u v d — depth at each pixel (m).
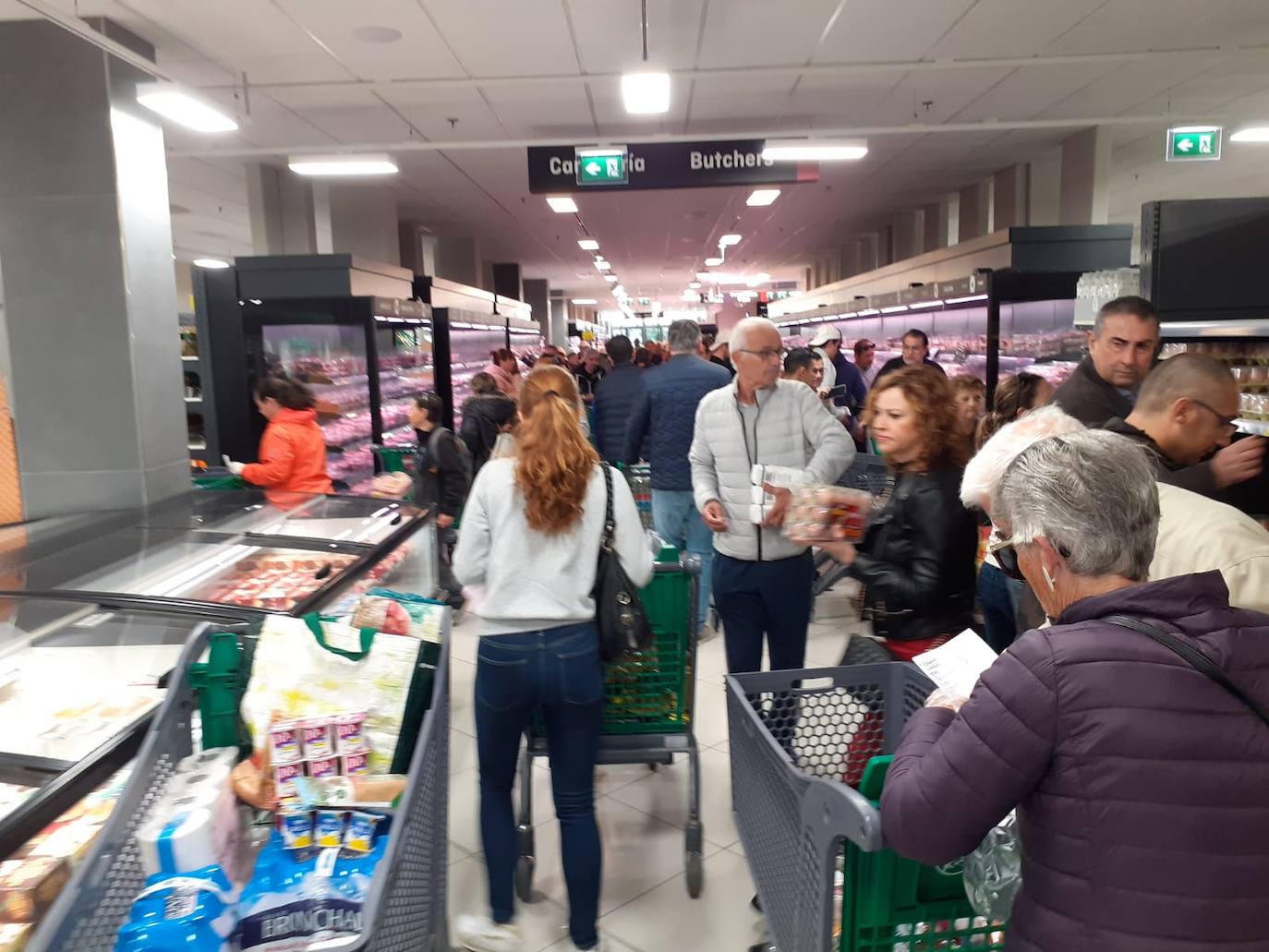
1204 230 2.84
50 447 5.26
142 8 5.32
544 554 2.10
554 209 12.58
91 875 1.16
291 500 3.55
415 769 1.46
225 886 1.25
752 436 2.88
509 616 2.08
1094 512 1.02
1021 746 0.98
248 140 8.83
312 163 7.80
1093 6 5.79
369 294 7.93
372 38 5.93
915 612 2.11
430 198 12.28
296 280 7.29
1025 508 1.08
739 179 7.91
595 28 5.86
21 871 1.28
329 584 2.32
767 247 19.67
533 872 2.49
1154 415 1.86
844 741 2.00
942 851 1.05
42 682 1.75
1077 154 9.63
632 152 7.87
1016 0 5.66
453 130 8.56
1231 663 0.95
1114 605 1.01
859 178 12.09
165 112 5.36
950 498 2.09
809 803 1.30
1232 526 1.41
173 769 1.43
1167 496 1.51
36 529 2.89
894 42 6.39
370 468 7.13
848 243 19.52
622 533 2.17
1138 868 0.93
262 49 6.11
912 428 2.11
